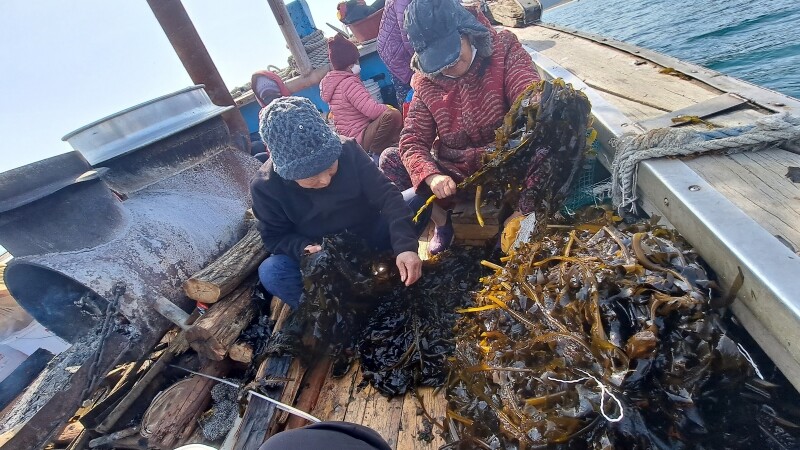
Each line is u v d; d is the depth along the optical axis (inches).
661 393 43.3
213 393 85.6
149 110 113.2
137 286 91.0
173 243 102.6
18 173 84.5
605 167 90.2
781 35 260.7
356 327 83.4
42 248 86.6
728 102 72.6
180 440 77.7
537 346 52.2
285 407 69.1
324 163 72.2
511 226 77.7
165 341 101.4
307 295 80.5
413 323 78.7
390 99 236.4
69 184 87.4
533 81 83.5
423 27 77.9
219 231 115.3
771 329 44.3
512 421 48.4
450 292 81.4
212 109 129.9
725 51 276.1
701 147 61.6
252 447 65.2
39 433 76.3
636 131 72.6
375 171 88.7
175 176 116.3
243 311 94.2
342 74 141.1
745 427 43.7
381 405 70.4
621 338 45.6
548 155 77.9
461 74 86.7
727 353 44.0
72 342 97.2
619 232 57.9
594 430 42.4
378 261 88.5
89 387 82.1
